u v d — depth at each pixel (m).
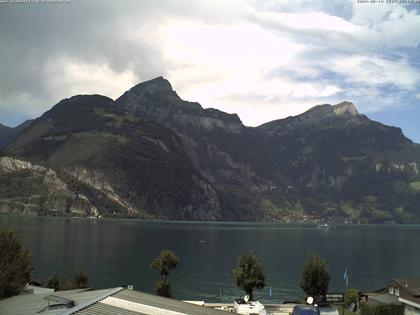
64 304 34.34
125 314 33.06
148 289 124.81
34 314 32.75
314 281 87.81
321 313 70.00
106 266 167.25
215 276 151.75
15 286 53.25
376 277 160.25
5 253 53.75
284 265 186.88
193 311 37.47
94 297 36.19
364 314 73.25
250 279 82.62
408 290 73.56
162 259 90.44
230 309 73.56
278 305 77.69
